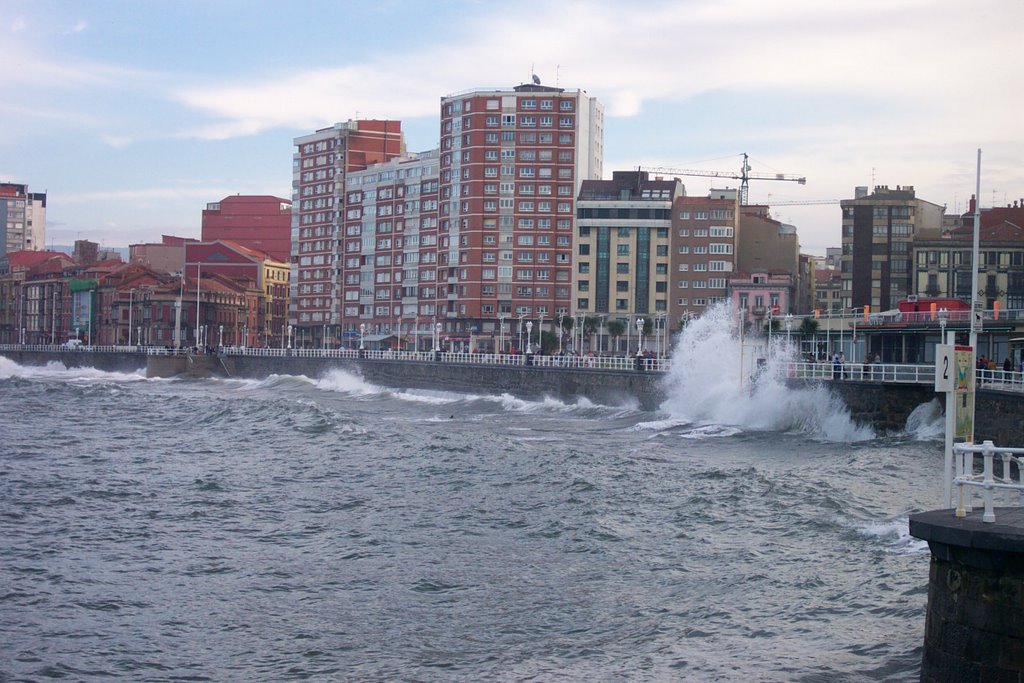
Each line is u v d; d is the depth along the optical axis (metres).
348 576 33.12
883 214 155.25
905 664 23.64
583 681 23.62
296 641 27.20
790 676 23.25
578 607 29.39
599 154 191.38
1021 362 74.81
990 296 144.88
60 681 24.75
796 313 173.62
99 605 30.34
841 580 30.61
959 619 17.45
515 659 25.38
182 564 34.94
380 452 62.59
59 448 66.50
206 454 63.34
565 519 40.47
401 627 28.11
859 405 67.38
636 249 173.50
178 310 192.75
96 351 188.38
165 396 112.94
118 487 50.06
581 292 175.50
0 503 45.75
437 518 41.62
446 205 184.62
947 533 17.42
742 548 35.12
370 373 140.38
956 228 157.62
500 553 35.69
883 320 97.56
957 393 22.50
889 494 43.97
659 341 171.00
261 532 39.78
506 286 178.00
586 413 94.06
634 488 47.03
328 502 45.69
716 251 169.75
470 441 66.69
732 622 27.39
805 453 60.47
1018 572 16.67
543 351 162.62
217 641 27.30
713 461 57.25
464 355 131.88
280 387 144.75
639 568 33.22
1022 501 36.53
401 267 198.75
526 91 179.88
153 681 24.70
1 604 30.38
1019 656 16.67
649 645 25.98
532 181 176.88
